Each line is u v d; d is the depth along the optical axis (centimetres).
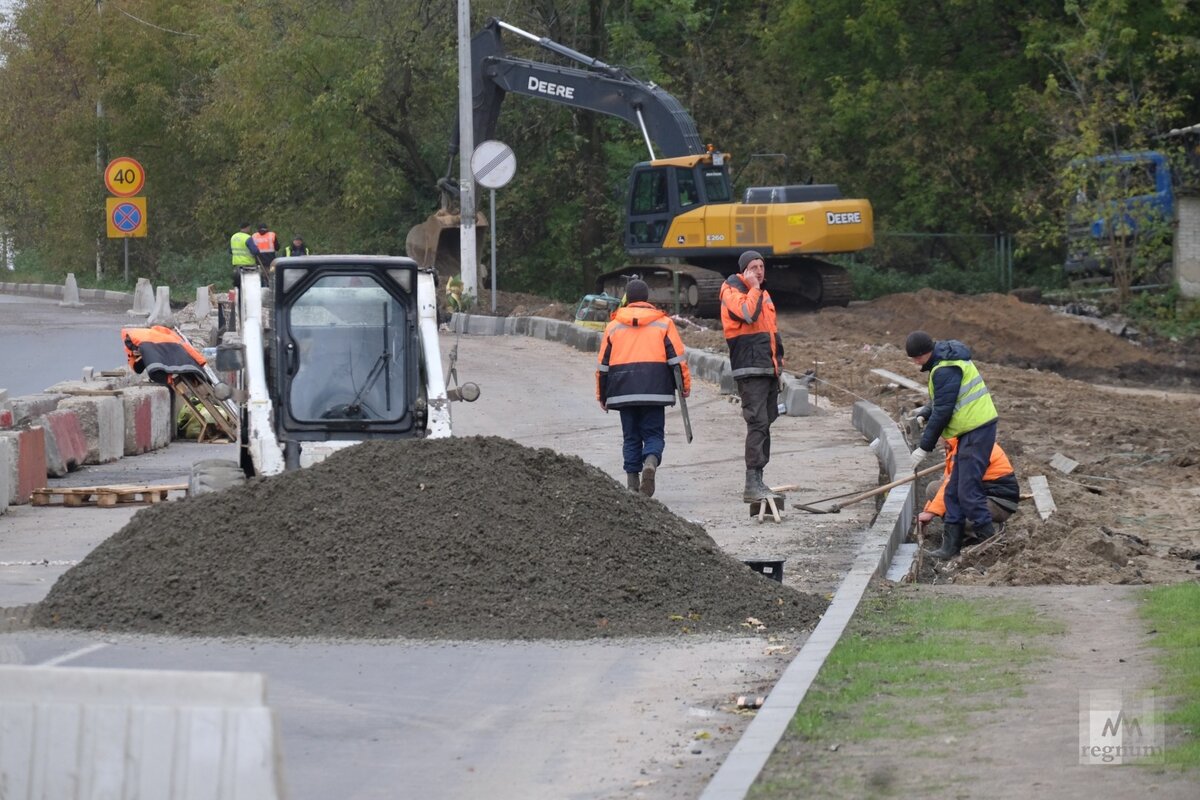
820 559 2806
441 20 10338
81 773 1061
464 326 8025
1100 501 3378
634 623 2209
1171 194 9088
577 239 11588
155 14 12450
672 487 3688
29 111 12531
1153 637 1941
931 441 2930
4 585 2520
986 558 2803
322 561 2278
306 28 10281
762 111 11550
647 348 3303
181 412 5034
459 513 2342
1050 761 1401
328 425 3048
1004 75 10881
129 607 2223
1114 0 9456
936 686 1717
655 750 1586
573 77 8575
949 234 10881
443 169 10950
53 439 4028
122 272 13175
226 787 1040
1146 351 7944
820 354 6512
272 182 11162
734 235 8019
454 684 1875
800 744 1492
